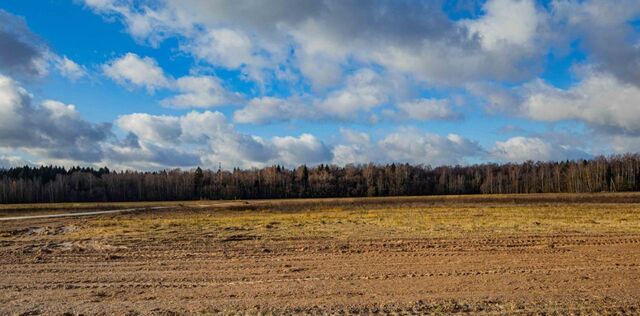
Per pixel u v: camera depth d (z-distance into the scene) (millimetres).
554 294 9406
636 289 9789
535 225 21609
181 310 8492
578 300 8883
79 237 19641
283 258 13922
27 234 22859
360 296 9422
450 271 11820
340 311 8289
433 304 8688
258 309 8484
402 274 11547
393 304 8719
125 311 8461
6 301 9336
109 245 16766
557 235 17719
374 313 8180
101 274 11953
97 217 37625
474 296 9305
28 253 15281
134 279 11352
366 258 13742
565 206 39375
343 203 52406
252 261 13500
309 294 9641
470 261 13094
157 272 12141
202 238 18328
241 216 35125
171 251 15297
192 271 12211
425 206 44031
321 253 14648
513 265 12484
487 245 15695
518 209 36031
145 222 28797
